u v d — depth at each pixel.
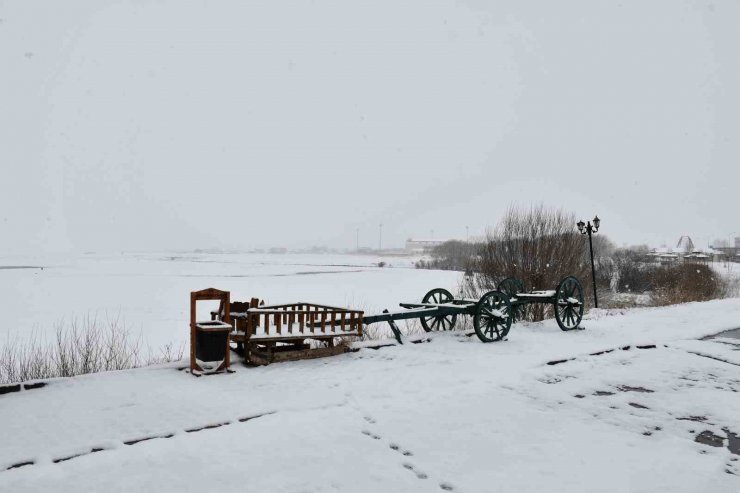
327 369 8.66
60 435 5.60
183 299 30.69
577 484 4.67
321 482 4.66
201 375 8.05
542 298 12.60
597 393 7.55
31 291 35.97
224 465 4.97
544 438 5.76
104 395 6.98
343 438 5.67
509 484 4.65
